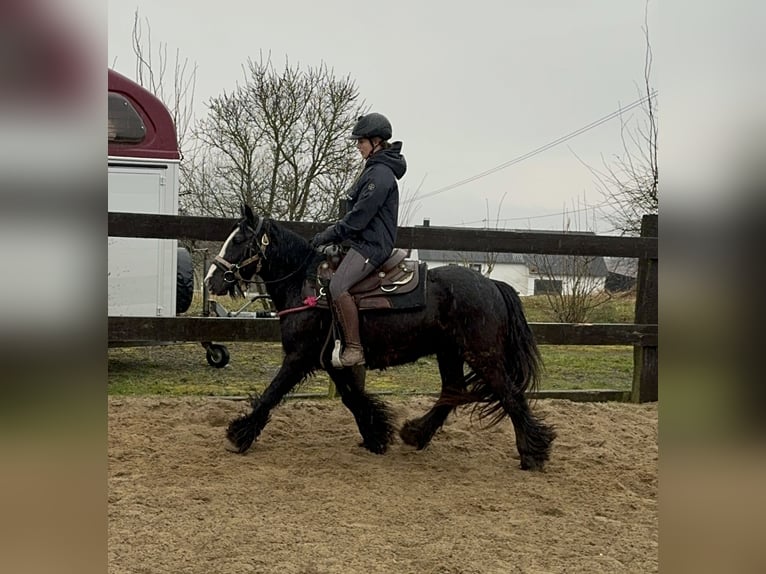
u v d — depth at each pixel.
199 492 4.50
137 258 8.95
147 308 8.98
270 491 4.60
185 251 9.77
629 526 4.20
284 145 16.20
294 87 16.11
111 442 5.54
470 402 5.46
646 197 14.42
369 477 5.00
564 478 5.11
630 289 13.52
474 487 4.86
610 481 5.05
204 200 16.36
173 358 10.62
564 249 7.35
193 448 5.49
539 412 6.77
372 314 5.20
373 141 5.25
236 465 5.13
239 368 9.79
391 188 5.16
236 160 16.30
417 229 7.07
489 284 5.35
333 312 5.18
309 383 8.48
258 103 16.16
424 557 3.63
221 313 9.47
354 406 5.64
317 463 5.27
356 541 3.81
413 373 9.34
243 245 5.39
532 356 5.39
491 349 5.22
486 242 7.20
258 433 5.43
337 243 5.32
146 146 9.05
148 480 4.72
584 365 10.59
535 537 3.99
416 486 4.84
